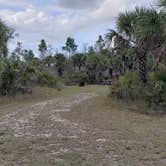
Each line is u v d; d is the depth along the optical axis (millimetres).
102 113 15828
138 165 7297
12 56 28641
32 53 62375
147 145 9086
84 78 60156
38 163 7449
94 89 39688
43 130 11547
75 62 71875
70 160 7668
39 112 16594
